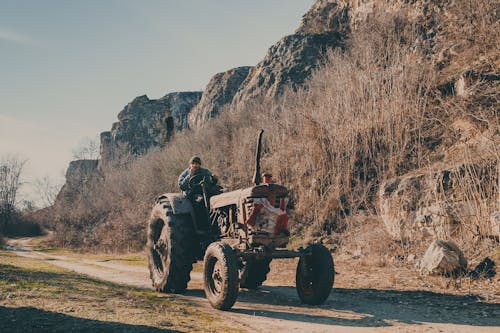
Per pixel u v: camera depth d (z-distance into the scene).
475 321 5.53
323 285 6.41
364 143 14.81
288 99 22.64
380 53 18.28
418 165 13.30
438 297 7.05
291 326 5.15
